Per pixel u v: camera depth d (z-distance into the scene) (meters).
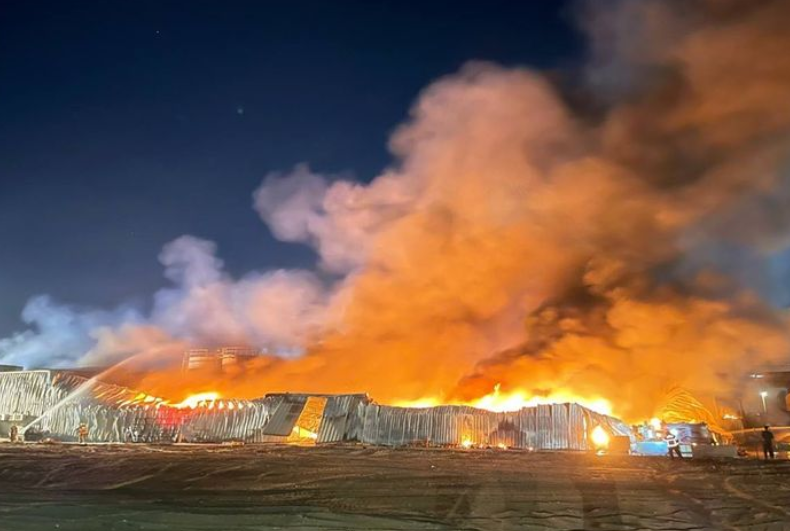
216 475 17.47
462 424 27.67
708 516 11.84
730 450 23.56
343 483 15.89
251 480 16.50
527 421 27.02
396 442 27.72
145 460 21.20
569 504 12.94
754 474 17.94
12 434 30.36
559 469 18.92
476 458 22.14
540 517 11.63
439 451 24.86
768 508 12.60
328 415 29.38
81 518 11.38
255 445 27.64
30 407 32.91
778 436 28.44
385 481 16.20
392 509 12.41
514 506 12.73
